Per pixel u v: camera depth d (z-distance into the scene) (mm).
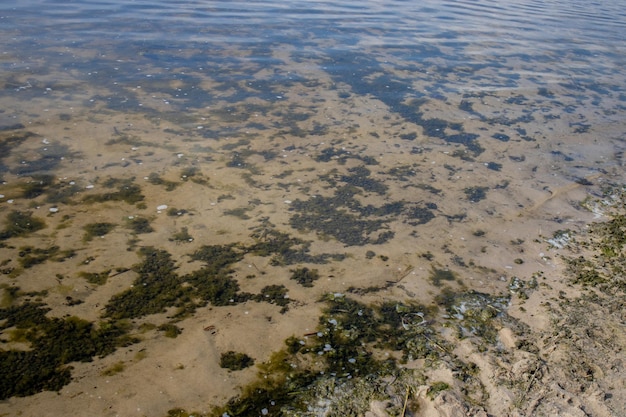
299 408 1275
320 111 3031
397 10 5535
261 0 5578
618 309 1606
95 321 1510
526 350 1457
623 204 2242
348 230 1996
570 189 2350
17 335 1444
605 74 3979
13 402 1248
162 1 5242
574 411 1239
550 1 6695
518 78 3775
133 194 2131
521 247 1936
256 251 1852
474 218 2107
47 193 2096
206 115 2877
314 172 2391
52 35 3953
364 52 4094
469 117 3080
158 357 1397
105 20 4426
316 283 1712
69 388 1293
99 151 2430
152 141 2557
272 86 3326
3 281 1636
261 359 1409
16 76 3170
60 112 2773
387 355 1446
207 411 1254
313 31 4547
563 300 1657
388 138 2762
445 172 2457
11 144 2426
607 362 1392
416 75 3701
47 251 1780
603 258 1875
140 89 3133
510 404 1278
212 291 1653
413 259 1852
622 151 2750
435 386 1334
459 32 4848
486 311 1615
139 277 1696
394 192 2268
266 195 2189
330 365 1404
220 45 3998
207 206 2090
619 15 6062
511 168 2520
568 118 3145
